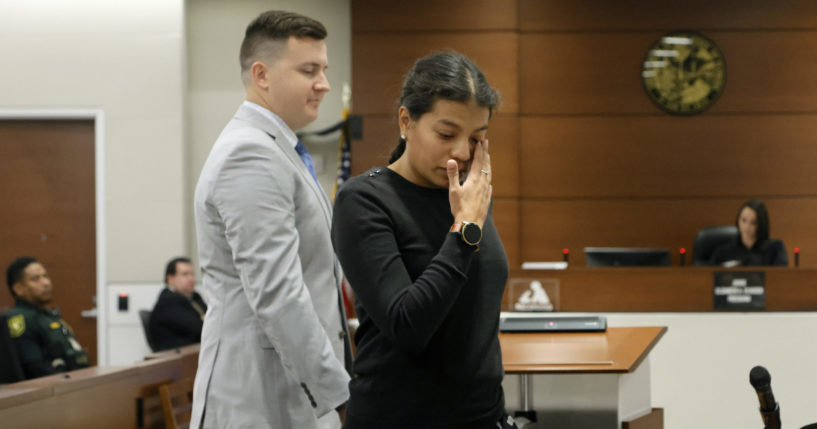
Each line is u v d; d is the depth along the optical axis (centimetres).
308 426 283
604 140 1033
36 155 1002
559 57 1036
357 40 1018
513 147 1022
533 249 1033
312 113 305
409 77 214
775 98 1020
